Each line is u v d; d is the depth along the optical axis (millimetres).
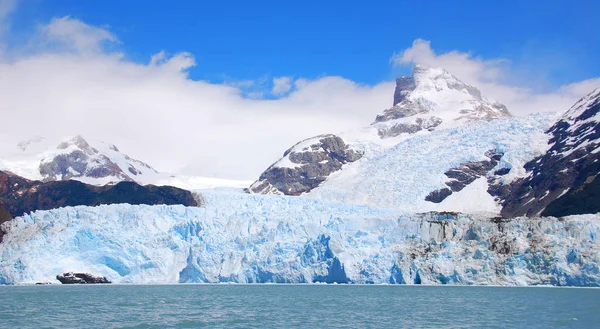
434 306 125562
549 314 111562
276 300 139125
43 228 196750
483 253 174250
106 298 142500
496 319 106312
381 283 177125
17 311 115375
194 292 162625
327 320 105875
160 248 195000
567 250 167000
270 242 192250
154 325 99562
